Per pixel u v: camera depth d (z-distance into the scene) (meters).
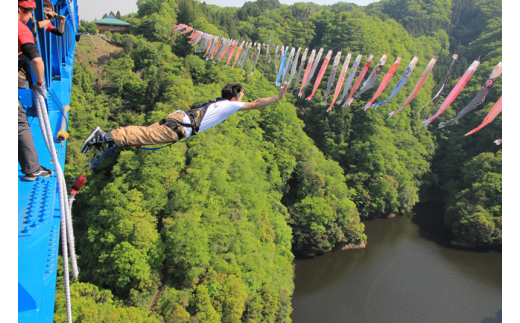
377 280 45.12
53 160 4.45
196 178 42.38
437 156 80.50
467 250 53.00
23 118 5.23
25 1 4.59
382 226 60.91
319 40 101.31
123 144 5.08
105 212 37.16
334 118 75.50
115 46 77.44
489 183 57.06
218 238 36.91
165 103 56.06
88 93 62.31
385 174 66.00
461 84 9.66
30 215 4.97
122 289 33.78
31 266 4.45
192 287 32.62
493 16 110.81
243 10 118.56
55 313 26.45
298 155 64.38
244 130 64.81
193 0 97.12
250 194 44.53
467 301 41.59
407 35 103.62
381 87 12.27
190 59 71.38
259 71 85.88
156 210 39.69
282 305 35.75
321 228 49.50
